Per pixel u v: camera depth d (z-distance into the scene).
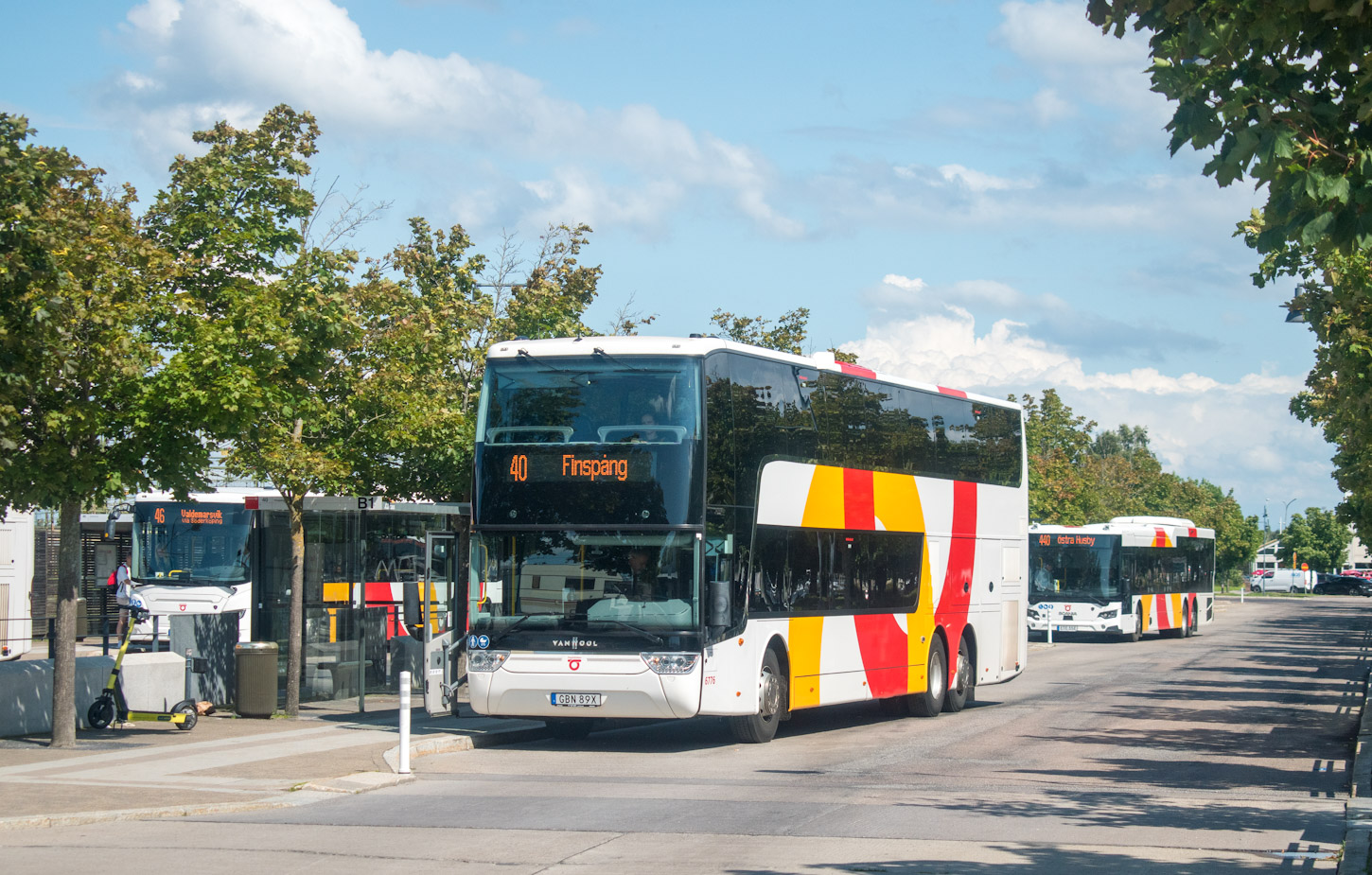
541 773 15.25
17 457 15.58
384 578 27.28
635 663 16.38
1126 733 19.70
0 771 14.71
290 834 11.19
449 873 9.52
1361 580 133.00
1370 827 11.27
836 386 20.06
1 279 13.04
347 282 20.50
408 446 22.81
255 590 30.19
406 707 14.82
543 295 30.55
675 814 12.27
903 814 12.26
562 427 17.09
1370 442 25.53
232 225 20.06
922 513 22.20
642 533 16.66
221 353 17.97
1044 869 9.66
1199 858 10.10
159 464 17.19
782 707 18.27
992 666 24.55
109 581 30.98
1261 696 26.45
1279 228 6.90
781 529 18.33
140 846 10.67
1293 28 6.72
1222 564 130.75
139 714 18.56
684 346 16.98
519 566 17.00
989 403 24.92
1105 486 96.44
